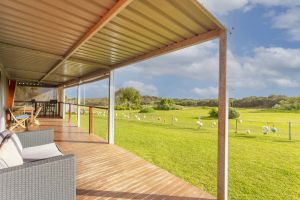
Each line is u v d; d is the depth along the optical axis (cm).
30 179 162
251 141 809
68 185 185
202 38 291
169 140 789
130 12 245
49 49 431
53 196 176
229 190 344
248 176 416
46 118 1149
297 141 809
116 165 381
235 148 685
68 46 405
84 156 434
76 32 325
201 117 1842
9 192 152
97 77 714
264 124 1223
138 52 421
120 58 482
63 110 1174
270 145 734
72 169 187
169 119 1683
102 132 970
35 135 295
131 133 958
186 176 401
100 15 261
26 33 339
